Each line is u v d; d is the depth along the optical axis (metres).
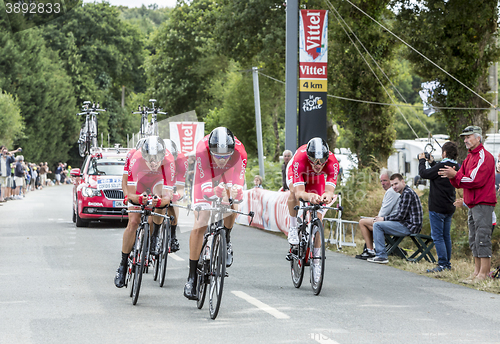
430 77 28.75
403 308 10.35
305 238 12.25
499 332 8.71
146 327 8.80
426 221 19.41
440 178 14.67
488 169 13.09
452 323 9.27
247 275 13.71
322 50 24.14
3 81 70.62
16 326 8.76
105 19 101.56
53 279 12.68
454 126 28.36
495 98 28.56
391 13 35.81
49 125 81.06
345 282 13.04
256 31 50.34
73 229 22.72
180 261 15.70
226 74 68.88
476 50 27.20
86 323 9.00
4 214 29.27
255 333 8.49
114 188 22.75
